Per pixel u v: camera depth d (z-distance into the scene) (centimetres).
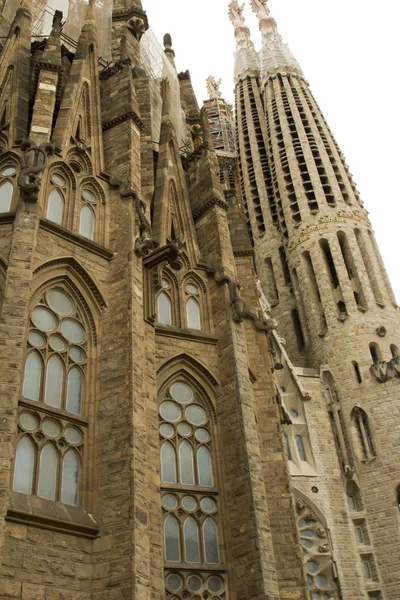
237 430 2506
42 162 2352
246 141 9062
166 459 2439
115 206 2642
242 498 2369
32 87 2917
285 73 8938
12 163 2520
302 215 6894
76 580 1823
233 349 2694
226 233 3222
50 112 2612
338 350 5656
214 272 2989
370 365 5419
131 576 1803
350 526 4641
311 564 4397
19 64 2861
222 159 9025
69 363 2225
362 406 5206
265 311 6438
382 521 4653
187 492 2397
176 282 2903
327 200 7012
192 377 2664
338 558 4444
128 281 2386
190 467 2470
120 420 2100
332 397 5425
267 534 2291
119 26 4434
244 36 10975
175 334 2702
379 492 4769
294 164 7431
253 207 8206
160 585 2016
